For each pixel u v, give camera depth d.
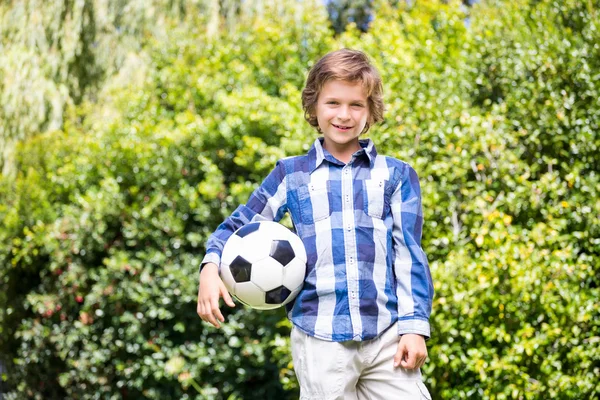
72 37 7.38
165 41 6.10
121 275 4.67
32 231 5.12
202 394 4.61
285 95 5.02
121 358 4.82
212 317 1.69
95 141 5.18
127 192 4.96
